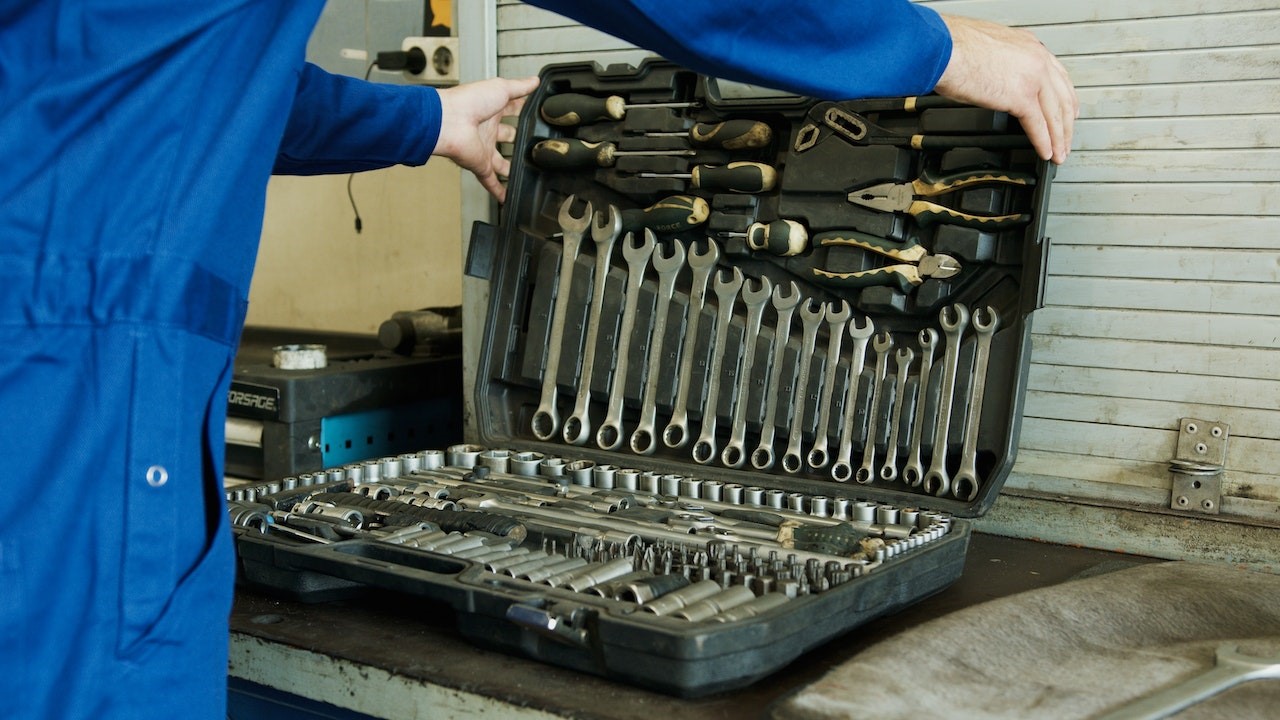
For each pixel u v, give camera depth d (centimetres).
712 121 140
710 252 139
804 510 123
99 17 68
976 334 124
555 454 144
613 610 83
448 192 209
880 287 129
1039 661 84
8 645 67
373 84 131
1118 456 127
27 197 67
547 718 79
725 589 88
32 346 67
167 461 69
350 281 224
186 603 71
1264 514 119
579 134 150
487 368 151
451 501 123
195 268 71
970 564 121
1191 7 118
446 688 84
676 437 140
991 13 128
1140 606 94
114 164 68
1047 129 113
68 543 68
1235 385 119
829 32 85
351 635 95
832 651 93
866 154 129
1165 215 121
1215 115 118
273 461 150
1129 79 122
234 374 152
